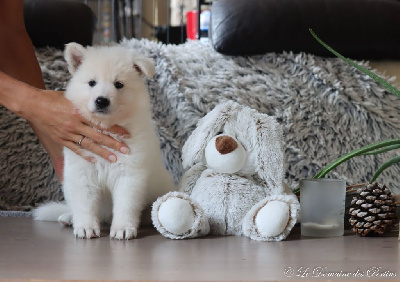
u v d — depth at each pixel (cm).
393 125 216
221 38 222
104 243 140
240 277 103
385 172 209
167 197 148
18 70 196
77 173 150
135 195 149
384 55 229
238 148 151
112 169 148
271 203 146
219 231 152
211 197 152
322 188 153
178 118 213
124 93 148
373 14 224
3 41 194
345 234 158
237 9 222
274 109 214
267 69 222
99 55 152
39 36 224
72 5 229
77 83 150
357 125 215
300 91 218
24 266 112
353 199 156
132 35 400
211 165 154
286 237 150
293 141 211
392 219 152
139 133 150
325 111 216
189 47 236
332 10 222
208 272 107
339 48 224
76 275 104
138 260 119
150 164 152
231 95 214
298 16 221
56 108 149
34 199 212
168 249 132
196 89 215
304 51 226
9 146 212
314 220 153
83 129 146
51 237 149
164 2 534
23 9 211
